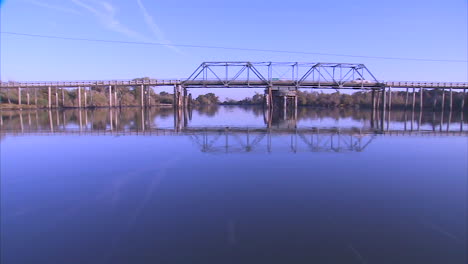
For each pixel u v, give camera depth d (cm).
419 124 4509
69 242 861
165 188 1292
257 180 1391
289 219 990
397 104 10431
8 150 2133
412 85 7144
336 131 3438
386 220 982
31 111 7238
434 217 998
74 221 984
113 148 2216
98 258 784
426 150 2150
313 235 889
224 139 2702
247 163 1725
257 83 7044
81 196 1202
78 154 1989
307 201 1138
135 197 1187
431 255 789
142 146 2302
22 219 999
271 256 787
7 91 8538
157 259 777
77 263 764
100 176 1469
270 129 3675
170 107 11519
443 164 1705
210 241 859
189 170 1570
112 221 981
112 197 1188
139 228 934
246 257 782
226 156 1928
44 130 3366
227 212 1042
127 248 827
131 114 6731
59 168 1622
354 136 2953
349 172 1527
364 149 2198
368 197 1178
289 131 3431
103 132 3209
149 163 1730
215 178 1426
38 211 1059
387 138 2819
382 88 7069
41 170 1577
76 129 3506
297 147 2277
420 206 1087
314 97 13575
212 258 780
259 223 961
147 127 3881
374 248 823
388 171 1552
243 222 968
